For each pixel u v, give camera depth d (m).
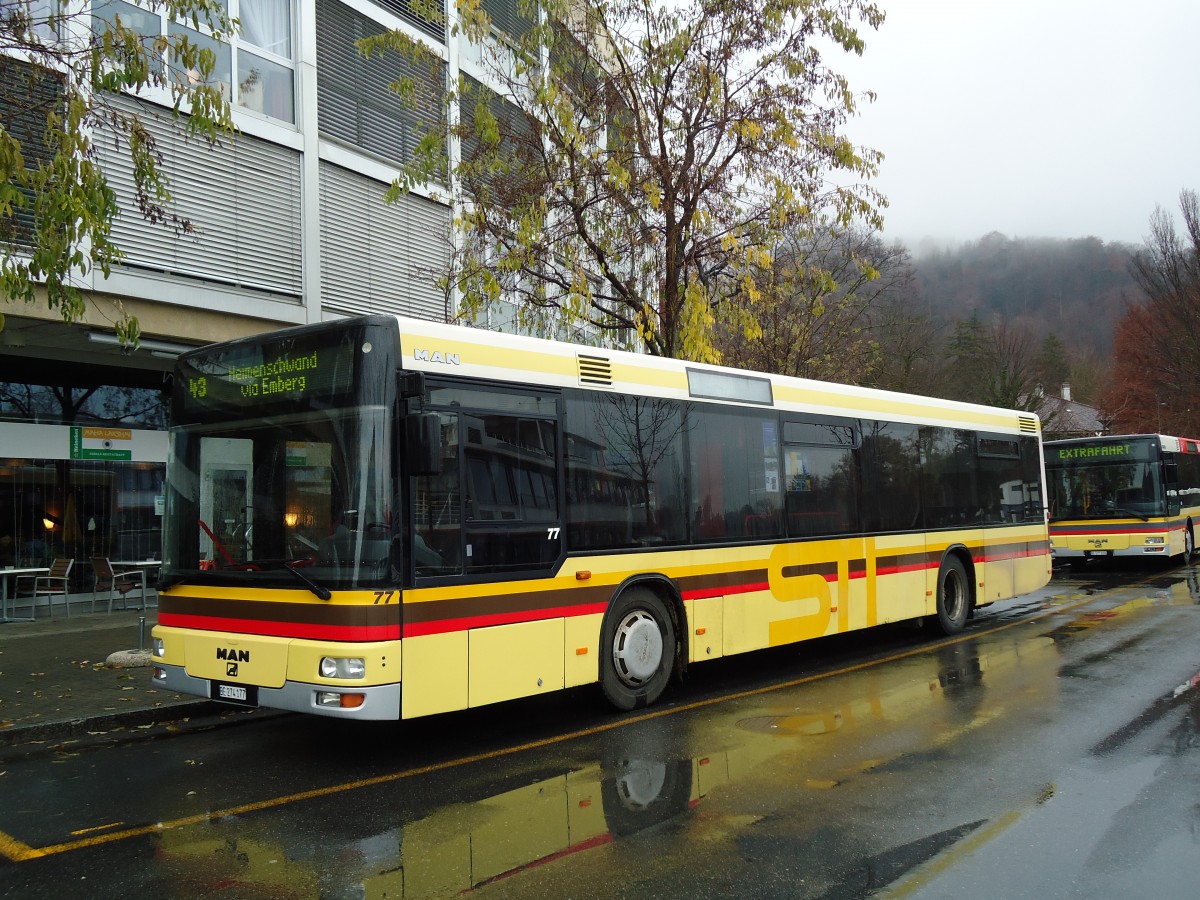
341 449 6.13
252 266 13.59
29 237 9.72
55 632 12.27
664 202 12.83
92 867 4.62
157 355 13.20
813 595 9.75
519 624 6.83
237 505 6.62
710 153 13.13
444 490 6.42
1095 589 17.59
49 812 5.52
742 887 4.23
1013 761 6.18
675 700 8.41
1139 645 10.77
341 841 4.92
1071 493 21.42
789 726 7.31
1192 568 21.38
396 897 4.18
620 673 7.75
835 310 20.94
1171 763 6.08
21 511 13.58
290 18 14.51
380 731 7.46
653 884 4.28
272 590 6.25
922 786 5.68
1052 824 4.98
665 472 8.27
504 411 6.93
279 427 6.48
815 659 10.56
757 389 9.41
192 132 8.25
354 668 5.85
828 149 13.14
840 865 4.47
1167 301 47.47
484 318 15.09
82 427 14.24
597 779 5.97
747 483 9.11
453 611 6.36
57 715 7.64
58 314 10.86
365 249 15.55
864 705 8.02
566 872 4.44
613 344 14.75
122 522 14.80
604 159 13.02
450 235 14.83
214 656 6.50
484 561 6.62
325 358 6.32
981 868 4.41
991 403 40.72
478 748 6.85
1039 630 12.36
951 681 9.01
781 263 15.62
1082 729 6.98
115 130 8.48
